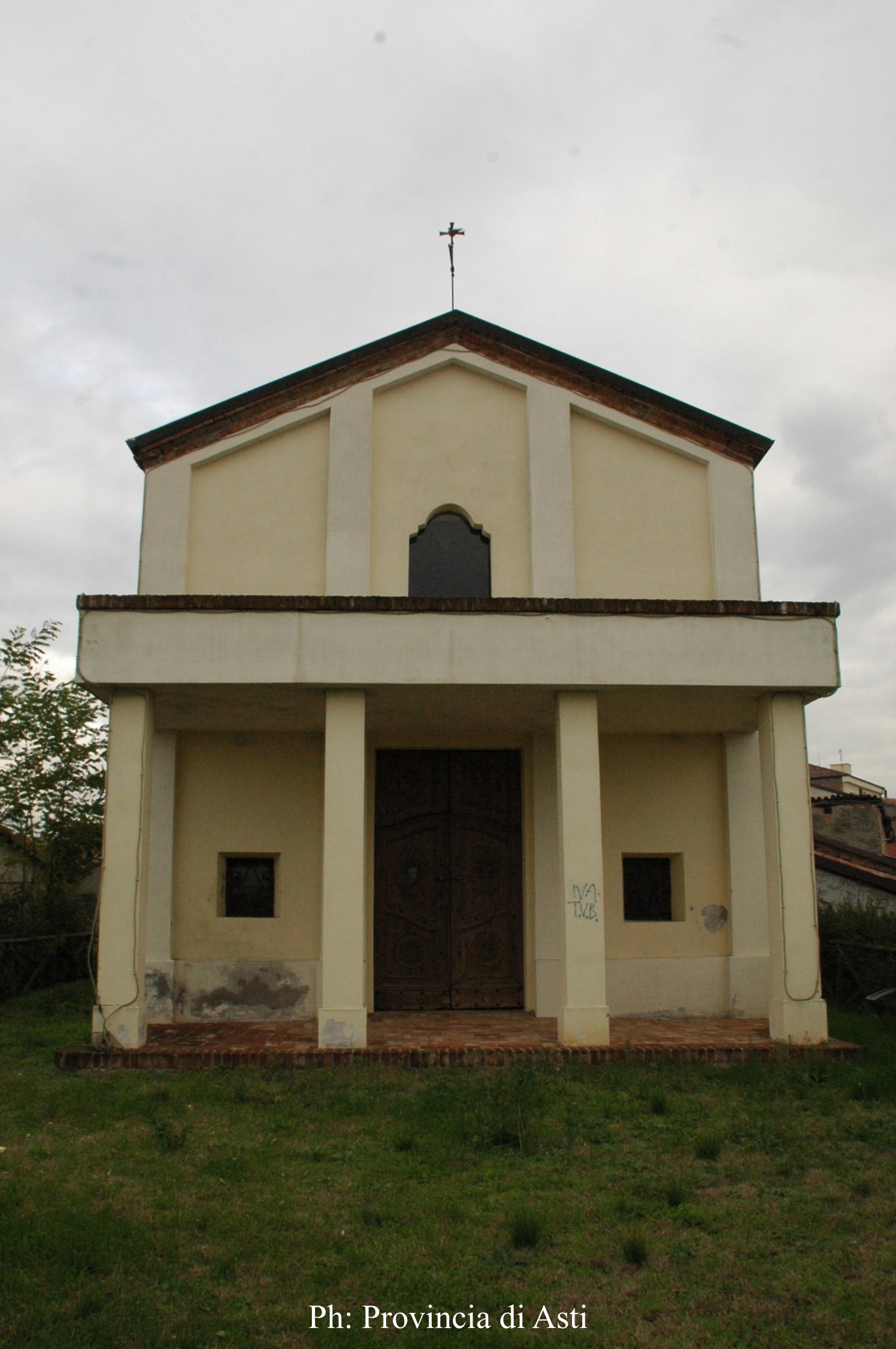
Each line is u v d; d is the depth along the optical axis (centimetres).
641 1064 945
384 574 1218
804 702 1062
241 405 1229
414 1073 916
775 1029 1014
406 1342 464
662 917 1240
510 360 1270
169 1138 714
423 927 1234
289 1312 488
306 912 1180
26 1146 716
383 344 1247
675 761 1252
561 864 1009
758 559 1245
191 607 1009
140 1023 973
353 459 1223
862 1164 691
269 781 1206
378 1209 605
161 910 1158
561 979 1185
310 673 1004
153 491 1222
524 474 1253
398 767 1268
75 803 1795
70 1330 465
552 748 1243
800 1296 511
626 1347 465
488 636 1021
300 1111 799
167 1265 532
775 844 1034
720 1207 618
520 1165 688
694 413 1254
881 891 1636
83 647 1002
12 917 1603
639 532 1248
